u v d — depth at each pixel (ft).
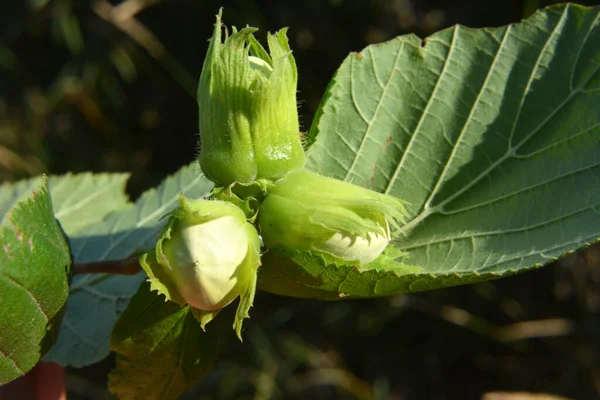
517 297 1.94
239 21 2.08
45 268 0.76
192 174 1.05
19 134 2.24
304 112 2.05
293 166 0.77
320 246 0.75
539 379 1.92
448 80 0.90
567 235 0.83
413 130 0.89
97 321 0.97
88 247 1.04
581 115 0.87
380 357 2.01
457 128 0.89
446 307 1.96
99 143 2.25
